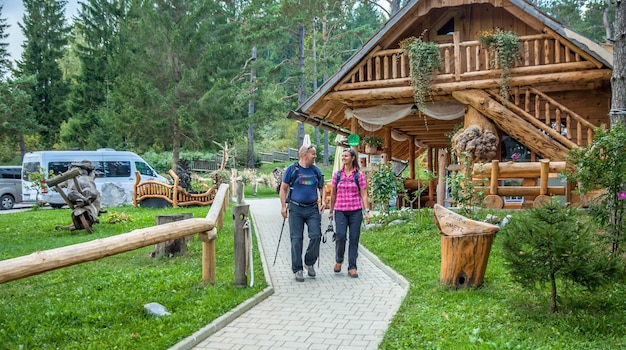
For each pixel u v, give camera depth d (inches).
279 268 318.3
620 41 320.2
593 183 257.4
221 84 1253.7
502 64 479.2
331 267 319.6
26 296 239.5
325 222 553.0
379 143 637.9
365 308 224.5
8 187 922.1
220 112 1231.5
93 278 274.7
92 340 175.2
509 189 419.5
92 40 1647.4
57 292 245.3
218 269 295.6
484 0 496.7
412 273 278.7
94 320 196.5
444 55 526.0
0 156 1728.6
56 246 384.5
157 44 1236.5
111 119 1242.0
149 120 1188.5
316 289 261.7
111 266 311.1
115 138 1524.4
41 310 209.0
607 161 252.4
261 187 1296.8
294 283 276.1
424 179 438.0
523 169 415.2
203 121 1235.9
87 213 462.0
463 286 237.9
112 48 1569.9
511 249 199.5
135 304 217.0
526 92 488.1
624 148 248.1
